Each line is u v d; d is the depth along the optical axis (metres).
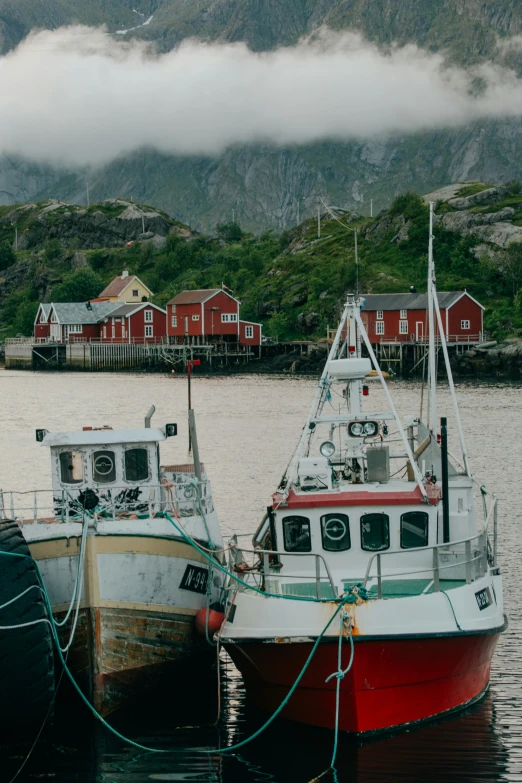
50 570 21.34
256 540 24.02
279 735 19.75
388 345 138.12
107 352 163.12
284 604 19.91
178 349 152.88
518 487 46.59
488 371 129.62
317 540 21.61
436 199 193.38
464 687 20.67
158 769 18.52
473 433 66.88
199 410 85.62
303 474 22.47
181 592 22.72
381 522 21.52
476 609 20.58
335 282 167.88
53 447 23.67
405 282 161.38
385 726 19.45
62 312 174.88
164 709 21.59
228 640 19.95
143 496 23.94
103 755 19.12
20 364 177.62
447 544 20.16
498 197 187.25
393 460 37.34
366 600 19.31
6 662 19.05
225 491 45.81
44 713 19.61
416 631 19.31
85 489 23.70
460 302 135.50
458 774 17.98
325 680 19.30
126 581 21.64
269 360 155.75
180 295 161.00
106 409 87.94
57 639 20.64
